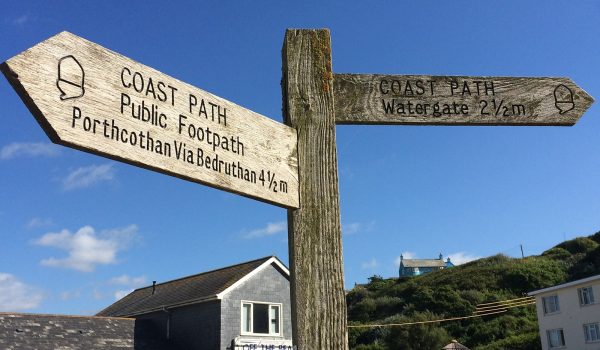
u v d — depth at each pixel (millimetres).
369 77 2848
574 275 41875
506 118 2943
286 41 2771
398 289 46875
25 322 17250
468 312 37719
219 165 2221
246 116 2398
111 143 1850
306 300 2428
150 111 2006
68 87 1757
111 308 23875
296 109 2674
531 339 31812
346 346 2418
